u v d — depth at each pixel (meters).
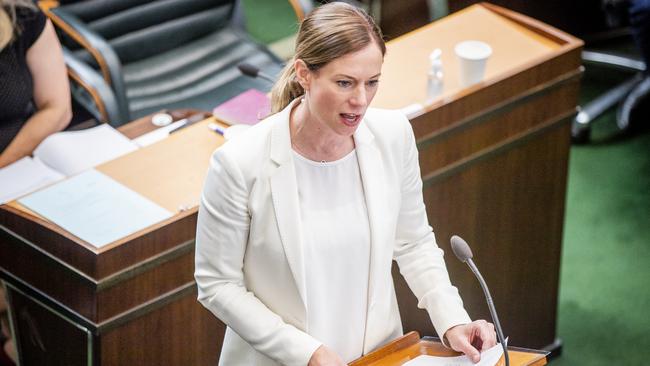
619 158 17.19
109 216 9.66
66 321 9.89
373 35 6.96
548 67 11.59
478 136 11.34
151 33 15.15
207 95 14.97
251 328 7.66
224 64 15.41
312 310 7.84
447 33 12.39
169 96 14.89
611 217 15.95
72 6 14.48
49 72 12.98
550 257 12.88
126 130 11.91
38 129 12.91
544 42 12.05
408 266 8.30
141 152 10.62
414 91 11.27
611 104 17.66
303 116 7.45
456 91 11.09
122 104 13.73
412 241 8.32
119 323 9.60
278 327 7.68
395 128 7.85
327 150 7.53
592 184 16.61
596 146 17.45
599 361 13.51
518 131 11.68
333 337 8.07
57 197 9.93
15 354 11.52
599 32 19.17
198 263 7.79
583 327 14.03
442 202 11.46
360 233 7.75
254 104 11.11
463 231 11.84
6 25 12.34
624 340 13.83
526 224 12.41
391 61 11.88
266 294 7.86
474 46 11.22
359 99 6.95
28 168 11.10
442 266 8.30
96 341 9.62
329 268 7.76
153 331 9.89
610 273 14.91
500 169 11.77
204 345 10.33
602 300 14.46
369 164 7.70
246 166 7.46
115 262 9.32
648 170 16.89
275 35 20.59
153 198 9.94
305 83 7.14
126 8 14.88
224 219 7.54
